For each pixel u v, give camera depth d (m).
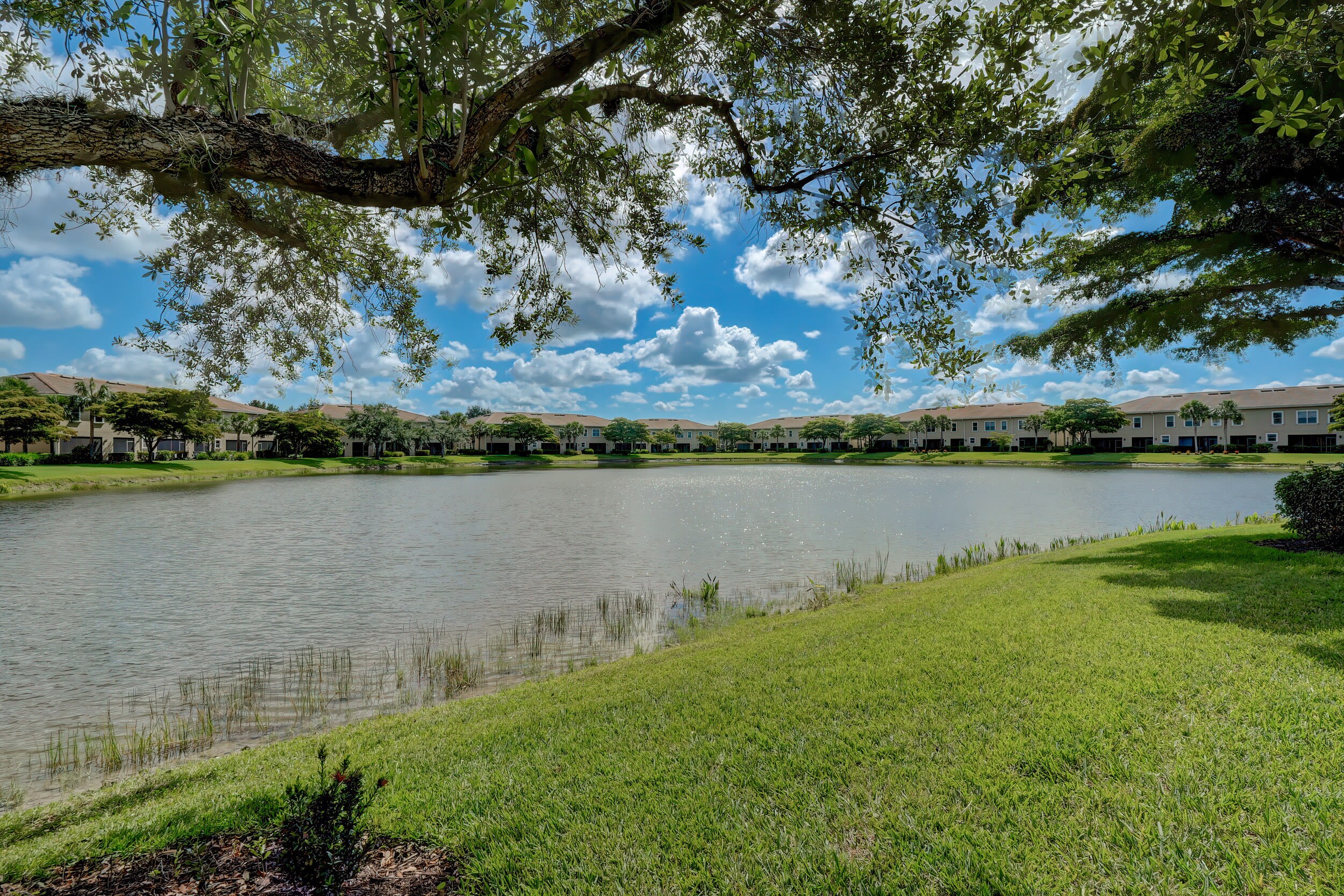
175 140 2.24
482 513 26.47
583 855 2.84
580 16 2.93
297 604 11.26
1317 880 2.29
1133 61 2.70
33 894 2.66
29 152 2.09
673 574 13.55
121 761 5.44
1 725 6.27
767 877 2.60
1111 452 66.56
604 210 3.94
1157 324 9.12
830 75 3.32
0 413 41.00
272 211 3.60
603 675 6.22
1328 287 8.47
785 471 66.19
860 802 3.09
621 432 103.75
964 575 10.91
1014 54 2.84
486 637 9.05
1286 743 3.18
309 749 4.83
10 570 14.59
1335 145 6.27
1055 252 6.14
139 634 9.45
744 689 4.90
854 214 3.54
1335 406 47.62
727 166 4.20
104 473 42.03
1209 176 7.32
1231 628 5.05
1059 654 4.87
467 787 3.56
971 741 3.56
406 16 2.15
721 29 3.40
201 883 2.69
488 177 2.86
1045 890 2.39
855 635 6.30
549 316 4.11
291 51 2.88
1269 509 23.92
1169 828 2.66
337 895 2.27
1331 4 2.45
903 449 93.44
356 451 82.69
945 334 3.46
